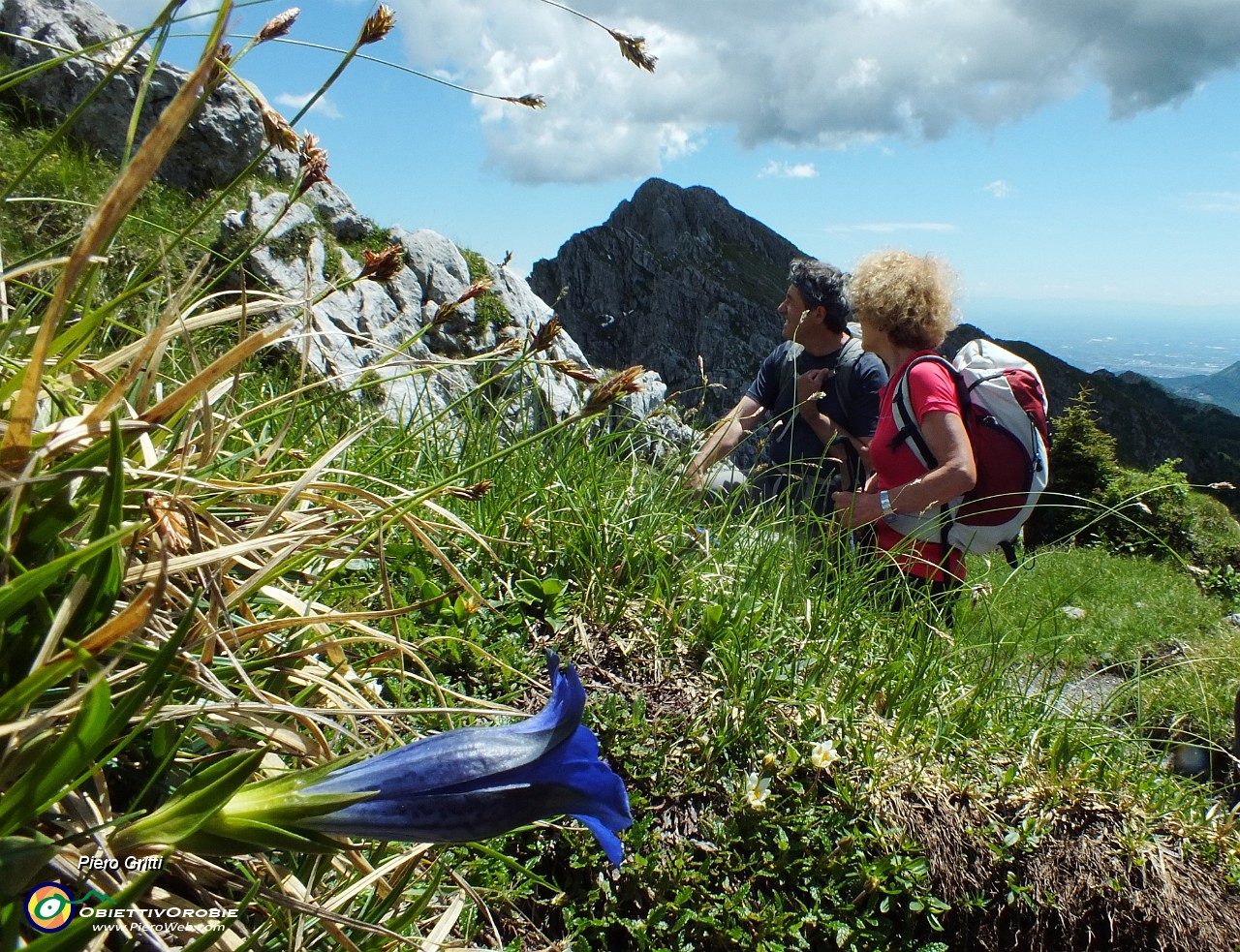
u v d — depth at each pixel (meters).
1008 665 3.23
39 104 9.39
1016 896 2.51
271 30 1.41
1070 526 14.81
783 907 2.33
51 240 5.29
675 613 2.98
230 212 7.27
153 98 9.77
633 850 2.30
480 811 1.06
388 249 1.78
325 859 1.46
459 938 1.84
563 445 3.35
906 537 3.54
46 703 1.12
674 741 2.57
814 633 3.06
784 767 2.54
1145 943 2.52
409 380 3.86
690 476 3.59
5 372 1.31
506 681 2.57
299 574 1.88
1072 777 2.81
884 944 2.34
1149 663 4.32
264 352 3.37
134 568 1.29
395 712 1.49
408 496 1.72
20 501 1.07
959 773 2.74
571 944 2.14
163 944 1.05
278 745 1.39
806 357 4.60
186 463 1.45
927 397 3.64
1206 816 2.88
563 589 2.93
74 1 10.29
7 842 0.92
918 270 3.80
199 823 1.01
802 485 4.27
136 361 1.13
